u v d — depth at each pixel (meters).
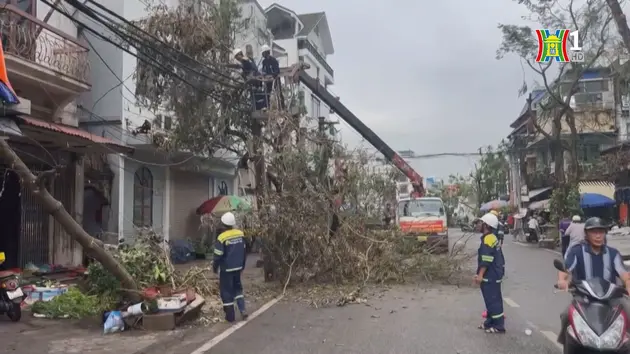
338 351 7.26
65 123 14.65
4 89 8.84
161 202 21.00
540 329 8.39
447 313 9.80
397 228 14.96
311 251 13.17
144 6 17.91
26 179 8.29
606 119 35.88
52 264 14.15
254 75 14.71
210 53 15.89
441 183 44.91
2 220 13.15
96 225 17.97
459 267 14.44
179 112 15.94
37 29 12.62
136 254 10.16
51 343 7.66
